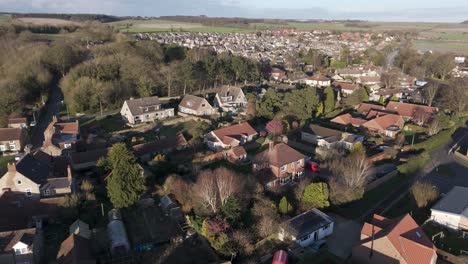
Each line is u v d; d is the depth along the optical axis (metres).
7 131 86.50
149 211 59.47
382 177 71.44
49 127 87.94
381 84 155.50
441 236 54.03
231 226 52.28
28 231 47.50
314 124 101.31
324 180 69.00
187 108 110.69
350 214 60.22
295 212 58.19
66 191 60.50
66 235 53.78
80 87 112.56
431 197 63.22
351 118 103.06
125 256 49.50
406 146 86.56
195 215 57.28
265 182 65.38
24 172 58.31
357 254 48.41
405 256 44.91
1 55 148.38
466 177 76.19
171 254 49.97
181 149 82.50
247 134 88.88
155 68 136.38
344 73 172.62
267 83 153.50
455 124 105.44
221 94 120.19
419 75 178.75
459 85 122.31
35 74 127.31
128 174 57.91
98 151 75.94
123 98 118.69
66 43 157.38
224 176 61.00
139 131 97.25
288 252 50.19
